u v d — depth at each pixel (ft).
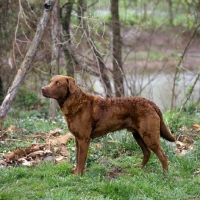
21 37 57.00
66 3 53.36
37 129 41.42
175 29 105.91
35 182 27.91
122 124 29.30
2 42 57.47
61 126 43.24
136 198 25.05
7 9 54.75
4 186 27.35
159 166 31.14
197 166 30.83
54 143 35.53
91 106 28.76
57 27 49.42
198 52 94.48
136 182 27.35
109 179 28.89
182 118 42.04
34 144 34.86
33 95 62.23
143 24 82.38
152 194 25.80
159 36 107.24
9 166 30.89
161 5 91.35
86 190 26.50
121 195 25.82
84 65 54.13
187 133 38.24
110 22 64.95
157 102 71.61
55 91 27.94
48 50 55.77
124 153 34.09
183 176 29.37
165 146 33.96
